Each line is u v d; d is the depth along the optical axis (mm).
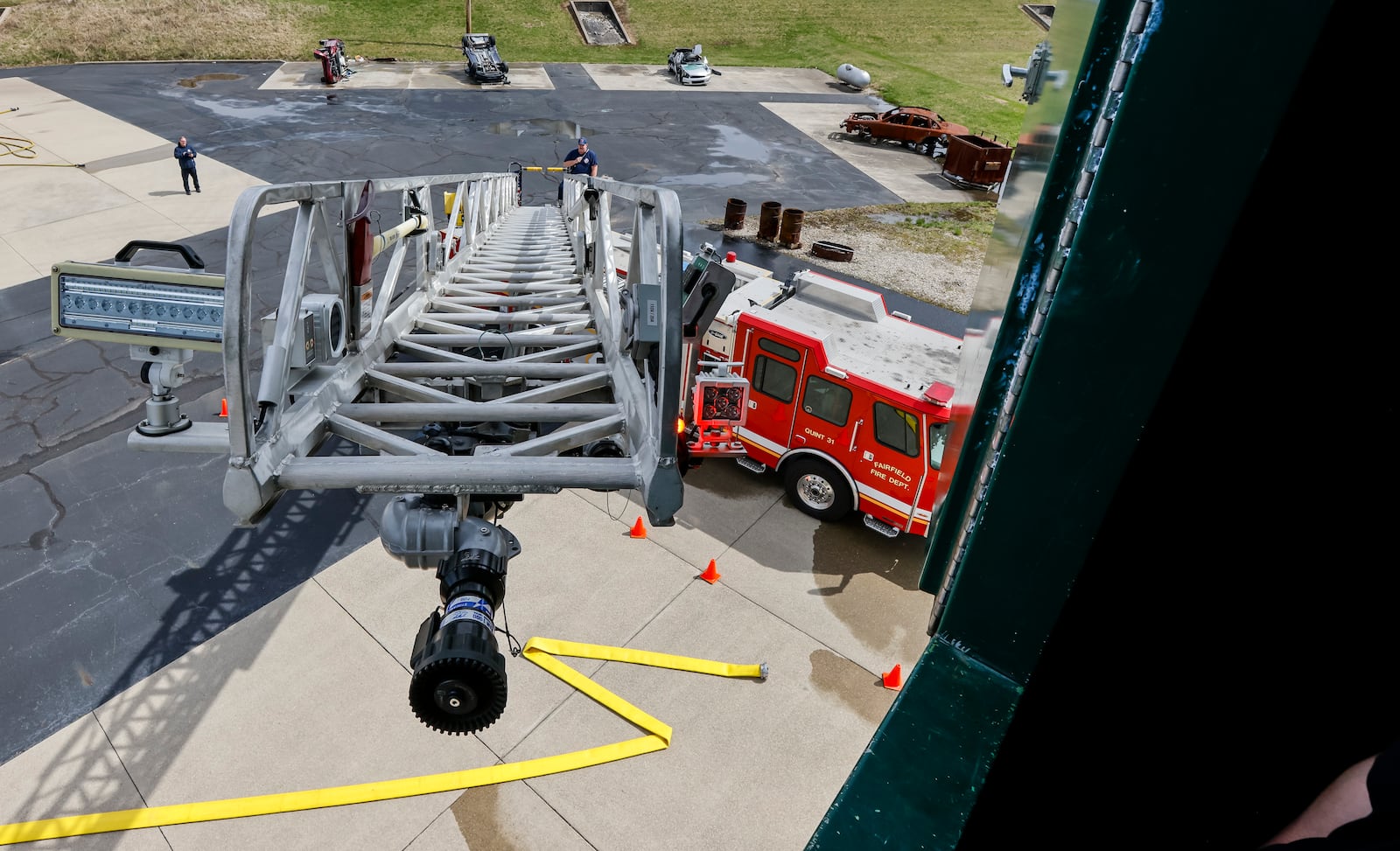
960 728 1283
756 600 7359
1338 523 908
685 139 23469
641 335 2496
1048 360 1078
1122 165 939
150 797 5359
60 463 8531
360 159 19359
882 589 7629
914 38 37156
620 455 3285
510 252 8617
